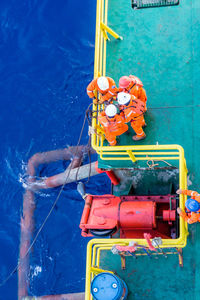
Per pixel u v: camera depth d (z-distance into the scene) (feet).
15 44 55.21
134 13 36.22
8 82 53.16
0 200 47.62
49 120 50.57
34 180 48.14
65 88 51.85
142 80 34.24
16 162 49.11
